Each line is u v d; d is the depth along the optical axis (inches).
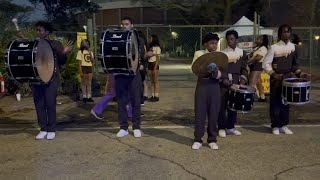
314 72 850.8
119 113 303.3
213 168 231.3
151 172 225.9
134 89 298.0
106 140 293.3
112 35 280.8
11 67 270.2
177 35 1476.4
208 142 271.9
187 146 275.3
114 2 2031.3
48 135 297.4
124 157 252.7
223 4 1440.7
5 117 387.2
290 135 303.9
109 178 217.9
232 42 289.9
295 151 262.7
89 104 459.5
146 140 292.2
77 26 1454.2
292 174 221.9
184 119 370.9
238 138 295.1
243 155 254.2
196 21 1526.8
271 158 248.4
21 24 730.8
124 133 303.6
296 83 278.1
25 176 222.1
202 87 262.8
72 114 400.2
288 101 284.5
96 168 233.3
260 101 466.6
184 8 1503.4
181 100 485.4
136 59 293.9
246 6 1462.8
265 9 1408.7
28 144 284.8
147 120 366.6
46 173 226.2
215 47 264.5
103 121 364.8
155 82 476.7
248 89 278.5
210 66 253.3
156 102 469.4
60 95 516.4
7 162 245.8
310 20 1145.4
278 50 295.7
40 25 292.0
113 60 278.7
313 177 217.6
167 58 1406.3
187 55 1417.3
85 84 470.9
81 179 217.2
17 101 468.8
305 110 409.1
